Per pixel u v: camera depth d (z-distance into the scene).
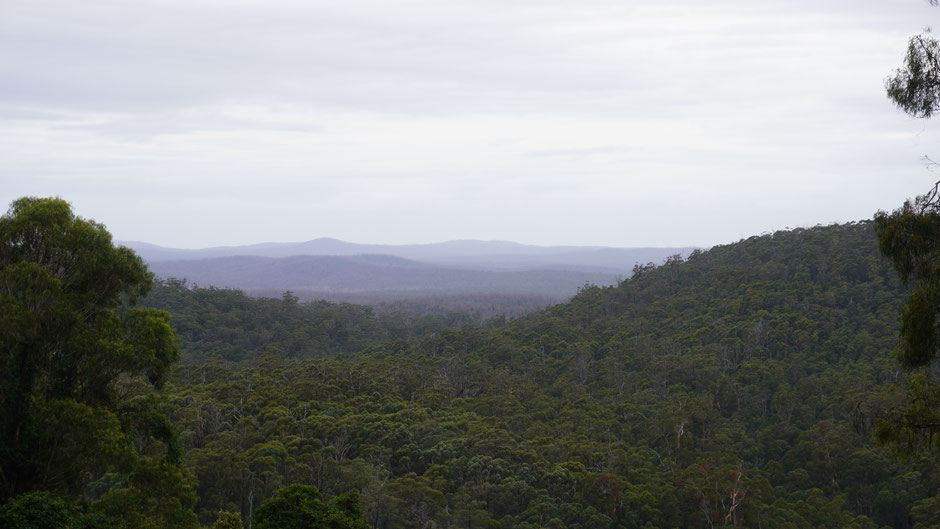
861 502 49.91
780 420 64.12
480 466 46.53
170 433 22.97
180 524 22.42
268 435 50.75
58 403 19.72
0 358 19.64
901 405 15.71
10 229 20.62
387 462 48.75
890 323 74.69
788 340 78.25
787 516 43.56
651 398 68.12
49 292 19.98
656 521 42.66
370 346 112.88
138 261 23.09
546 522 41.31
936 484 46.62
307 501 25.66
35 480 20.62
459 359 85.06
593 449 53.03
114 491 21.92
